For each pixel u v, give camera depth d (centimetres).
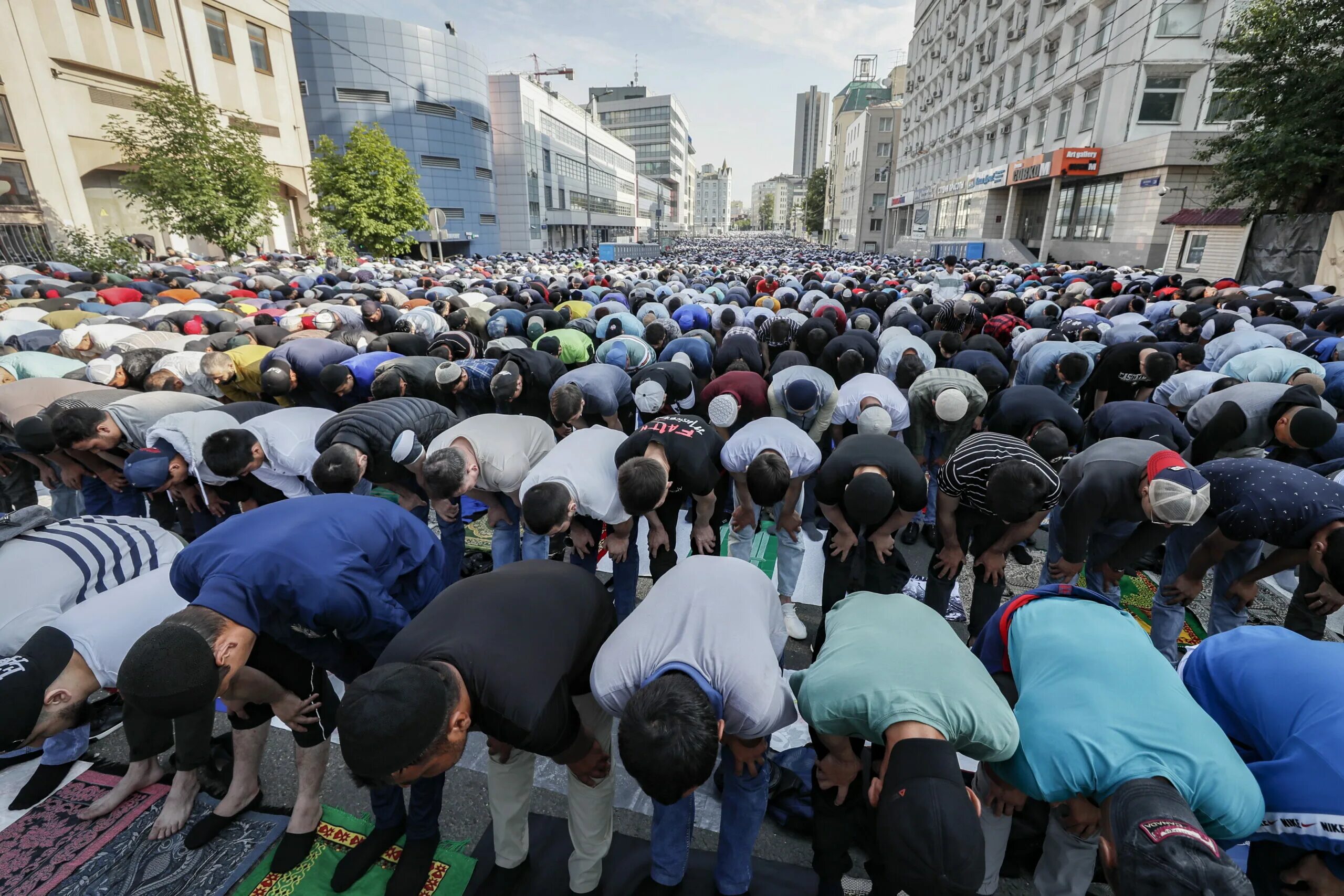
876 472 264
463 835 230
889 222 5219
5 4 1430
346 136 3472
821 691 172
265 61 2262
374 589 211
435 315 714
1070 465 295
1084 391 524
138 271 1295
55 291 839
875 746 220
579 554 320
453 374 453
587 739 183
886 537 297
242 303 789
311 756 219
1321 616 271
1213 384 405
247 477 337
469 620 175
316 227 2106
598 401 412
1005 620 204
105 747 269
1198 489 232
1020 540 279
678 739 137
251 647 187
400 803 219
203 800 241
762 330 602
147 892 209
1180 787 139
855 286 1109
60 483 409
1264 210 1329
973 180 3172
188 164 1444
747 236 15600
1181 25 1855
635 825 235
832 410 404
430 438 357
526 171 4669
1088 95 2219
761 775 186
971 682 164
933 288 1022
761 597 200
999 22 2905
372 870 217
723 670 167
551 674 169
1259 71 1225
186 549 202
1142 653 170
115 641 206
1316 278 1262
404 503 373
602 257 3675
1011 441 282
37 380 405
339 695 300
